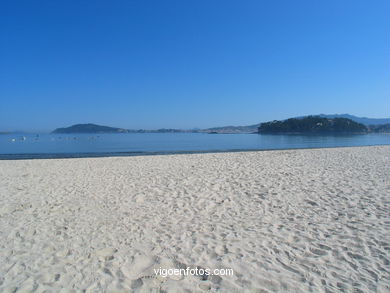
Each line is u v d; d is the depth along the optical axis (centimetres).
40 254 420
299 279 347
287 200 691
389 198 685
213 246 441
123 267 381
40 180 976
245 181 918
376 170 1113
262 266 379
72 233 498
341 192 757
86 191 802
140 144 4244
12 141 5597
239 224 534
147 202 684
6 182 944
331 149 2302
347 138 6047
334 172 1080
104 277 356
